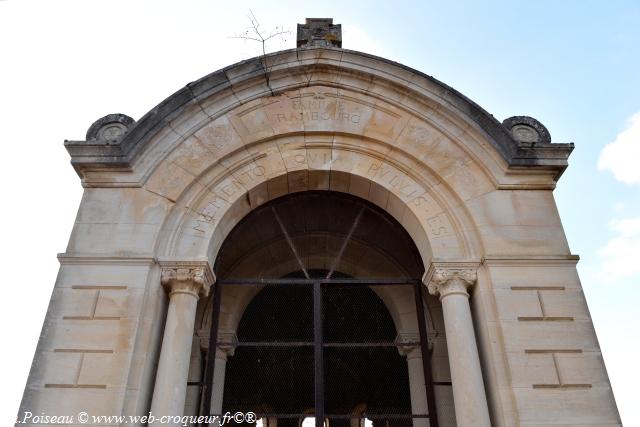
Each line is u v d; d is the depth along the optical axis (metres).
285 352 15.54
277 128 11.20
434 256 9.91
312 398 15.66
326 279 10.81
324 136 11.27
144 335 8.87
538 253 9.78
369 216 12.15
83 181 10.32
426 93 11.30
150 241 9.69
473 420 8.34
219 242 10.60
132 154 10.30
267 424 15.73
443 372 12.09
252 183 10.75
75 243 9.60
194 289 9.48
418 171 10.88
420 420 11.49
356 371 15.77
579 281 9.51
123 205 10.06
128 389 8.33
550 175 10.70
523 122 11.42
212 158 10.71
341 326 14.98
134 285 9.19
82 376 8.37
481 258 9.80
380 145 11.16
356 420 16.58
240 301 12.84
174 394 8.41
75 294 9.10
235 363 15.46
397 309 12.86
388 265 13.34
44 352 8.55
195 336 12.30
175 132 10.84
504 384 8.61
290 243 11.38
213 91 11.15
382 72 11.57
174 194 10.23
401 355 13.27
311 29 13.09
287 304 15.30
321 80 11.74
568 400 8.38
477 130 10.88
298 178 11.08
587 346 8.86
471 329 9.17
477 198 10.41
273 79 11.63
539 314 9.15
